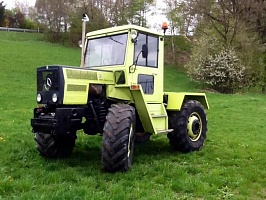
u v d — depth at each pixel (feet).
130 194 13.65
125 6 147.43
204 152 22.36
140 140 23.00
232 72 91.86
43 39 150.20
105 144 16.01
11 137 25.18
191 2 109.60
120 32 19.58
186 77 106.73
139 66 19.54
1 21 174.81
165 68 117.91
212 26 102.99
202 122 23.79
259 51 99.91
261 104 58.70
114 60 19.30
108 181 15.44
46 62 96.78
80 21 142.10
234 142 25.99
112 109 16.96
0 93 57.57
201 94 24.61
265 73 97.66
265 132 32.17
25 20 178.50
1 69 81.41
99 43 20.45
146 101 20.03
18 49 108.68
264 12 108.17
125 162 16.24
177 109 21.68
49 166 17.48
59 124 16.11
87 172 16.46
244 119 41.19
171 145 22.75
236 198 13.87
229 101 63.41
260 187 15.43
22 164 17.94
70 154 20.11
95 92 17.98
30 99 53.72
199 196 14.10
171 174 16.71
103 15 145.69
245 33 99.45
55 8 148.15
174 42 127.95
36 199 12.57
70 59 107.14
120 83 18.75
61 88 16.30
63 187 14.10
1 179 14.82
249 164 19.44
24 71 82.89
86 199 12.79
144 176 16.28
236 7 107.24
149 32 20.35
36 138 19.19
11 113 39.68
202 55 95.91
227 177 16.51
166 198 13.32
